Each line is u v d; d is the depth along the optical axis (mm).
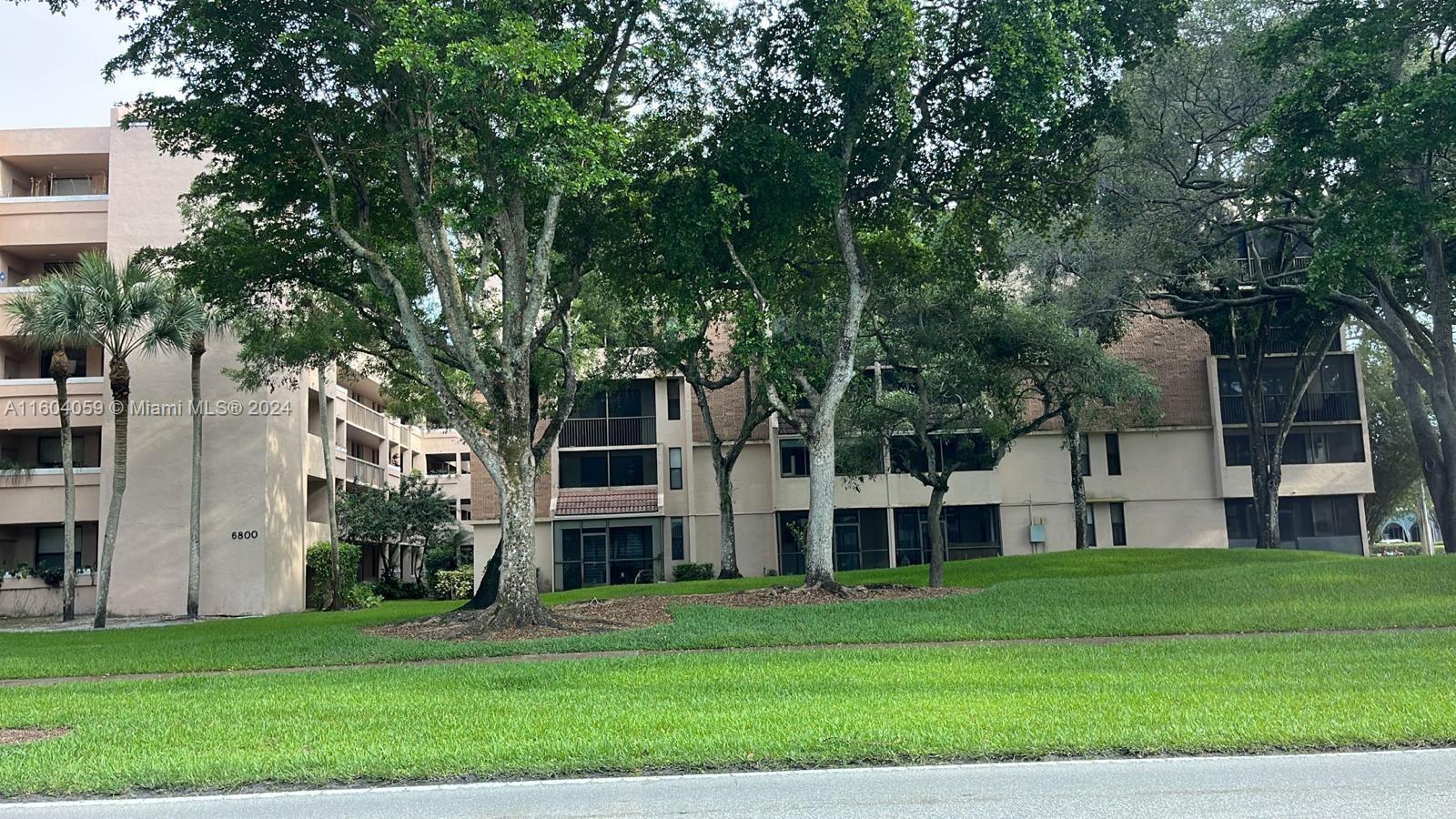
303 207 19875
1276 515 36625
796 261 23984
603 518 41312
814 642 15742
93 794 7227
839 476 34375
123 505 32156
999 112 19250
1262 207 25953
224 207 21031
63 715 10273
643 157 20922
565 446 42406
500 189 17266
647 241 22047
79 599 32281
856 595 21281
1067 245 26719
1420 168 20859
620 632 17031
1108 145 25672
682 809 6465
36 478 32750
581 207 20000
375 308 21875
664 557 41531
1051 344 22625
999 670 12109
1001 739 8031
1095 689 10492
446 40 14758
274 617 28484
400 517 41031
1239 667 11789
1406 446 48094
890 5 17422
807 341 24984
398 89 17203
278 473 33781
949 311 23109
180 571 32094
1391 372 48344
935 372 24266
